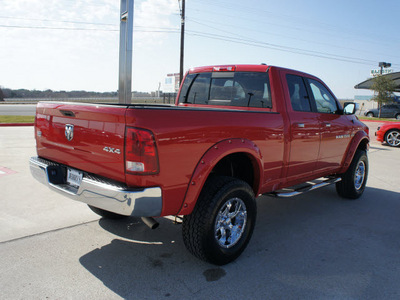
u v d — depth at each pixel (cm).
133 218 420
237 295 266
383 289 282
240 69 413
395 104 3125
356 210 493
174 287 274
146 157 246
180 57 2183
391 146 1262
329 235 395
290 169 397
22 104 4497
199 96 455
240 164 362
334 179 499
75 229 380
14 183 548
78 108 281
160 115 255
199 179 279
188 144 271
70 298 254
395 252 354
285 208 495
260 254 340
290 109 391
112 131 255
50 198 480
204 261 313
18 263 301
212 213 286
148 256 325
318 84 462
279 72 392
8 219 400
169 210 269
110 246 343
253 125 331
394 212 488
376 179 698
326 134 448
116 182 262
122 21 664
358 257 340
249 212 326
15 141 1007
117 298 256
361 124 550
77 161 294
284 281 289
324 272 307
